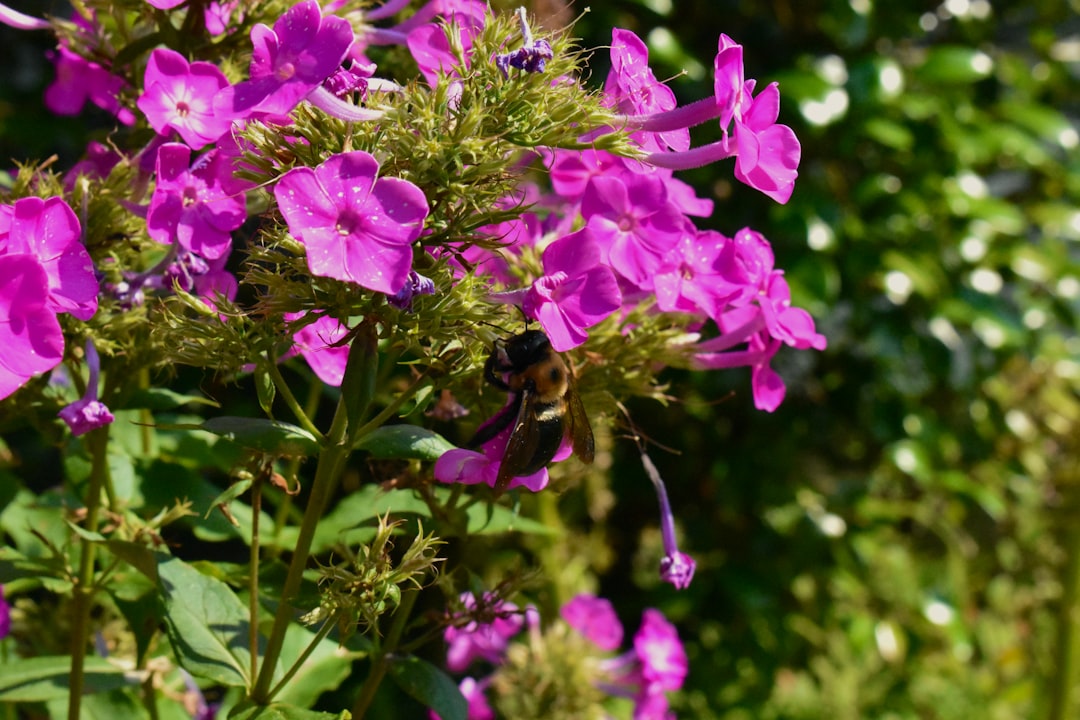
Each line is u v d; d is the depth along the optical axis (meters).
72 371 0.58
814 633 1.17
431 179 0.53
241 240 0.63
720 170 1.02
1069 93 1.30
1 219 0.53
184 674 0.65
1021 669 1.16
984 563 1.29
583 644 0.74
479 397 0.59
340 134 0.53
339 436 0.54
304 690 0.60
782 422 1.16
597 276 0.53
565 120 0.53
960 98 1.13
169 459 0.63
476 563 0.66
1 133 1.07
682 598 1.14
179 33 0.59
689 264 0.56
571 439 0.58
